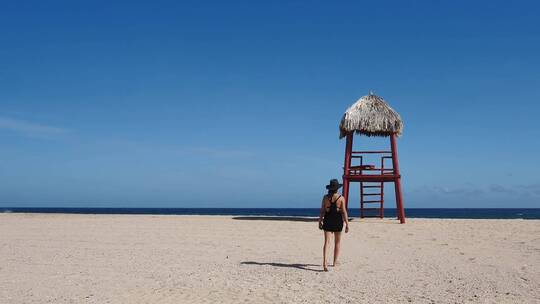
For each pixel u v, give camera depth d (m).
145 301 8.09
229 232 19.27
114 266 11.39
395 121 24.55
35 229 20.47
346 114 24.62
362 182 26.70
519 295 8.34
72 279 9.88
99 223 23.91
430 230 20.28
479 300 8.02
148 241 16.25
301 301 8.05
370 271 10.70
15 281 9.68
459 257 12.70
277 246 15.02
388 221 25.86
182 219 27.09
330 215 10.92
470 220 26.97
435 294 8.48
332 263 11.84
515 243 15.63
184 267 11.25
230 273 10.49
